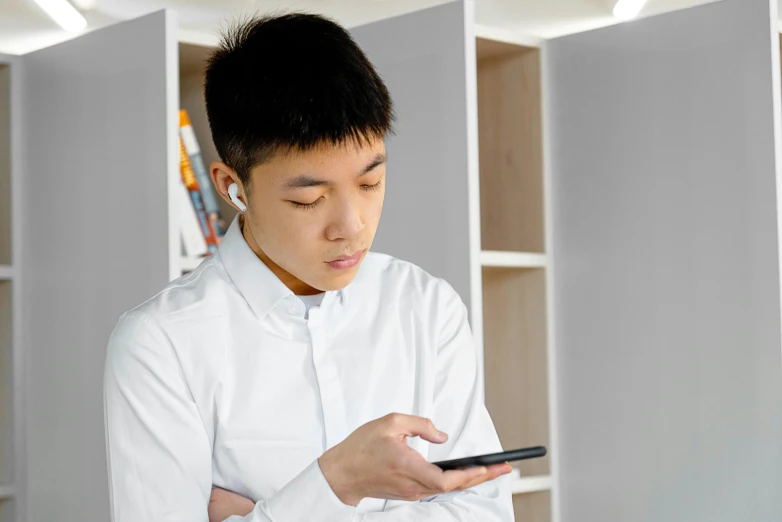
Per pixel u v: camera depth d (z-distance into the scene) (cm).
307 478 98
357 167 99
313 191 100
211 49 207
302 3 251
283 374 114
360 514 111
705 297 217
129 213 204
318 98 97
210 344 112
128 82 204
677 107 221
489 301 252
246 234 116
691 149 219
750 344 209
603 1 263
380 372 119
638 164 228
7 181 231
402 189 221
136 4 241
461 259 209
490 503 116
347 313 119
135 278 202
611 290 232
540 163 243
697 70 218
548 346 242
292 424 113
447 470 96
